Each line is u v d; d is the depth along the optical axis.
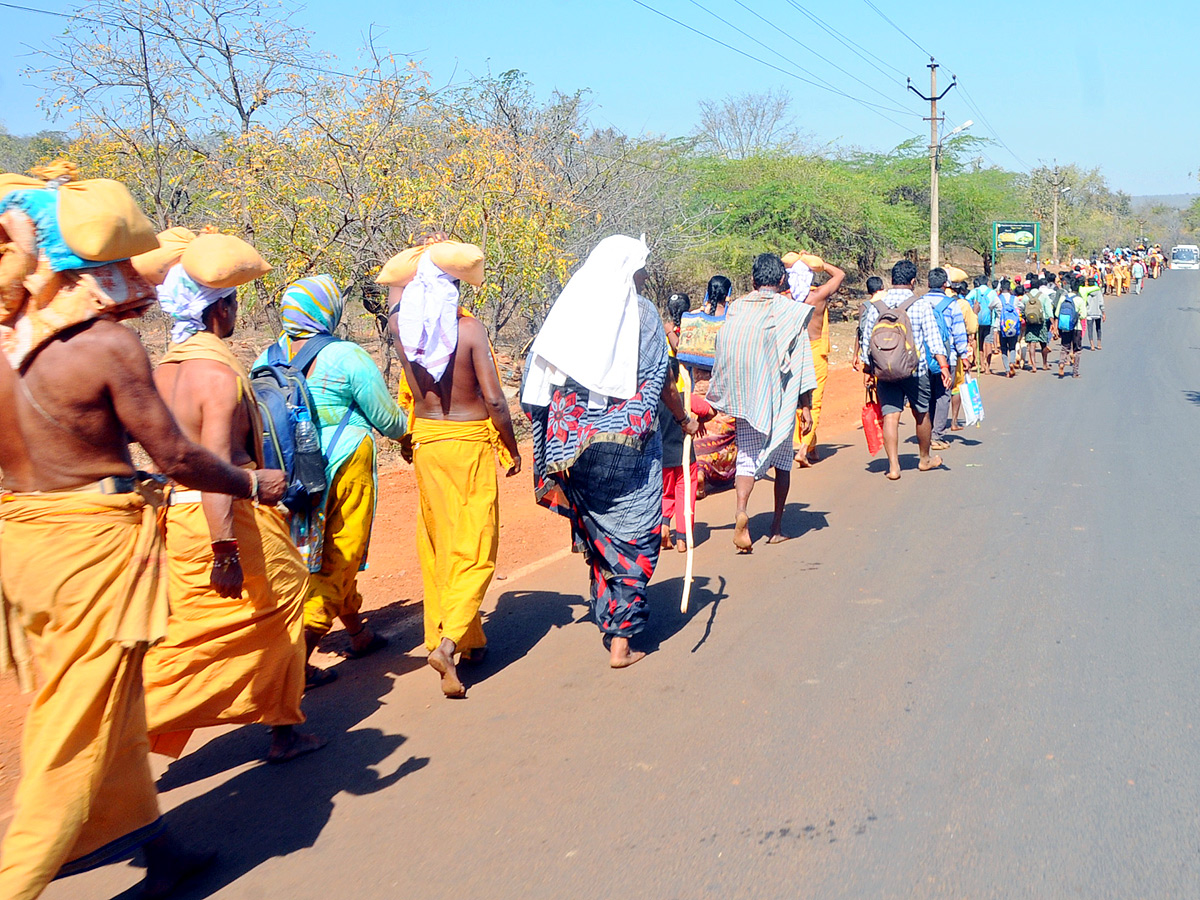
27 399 2.73
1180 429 11.11
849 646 4.86
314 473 4.50
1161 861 3.03
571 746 3.98
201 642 3.70
